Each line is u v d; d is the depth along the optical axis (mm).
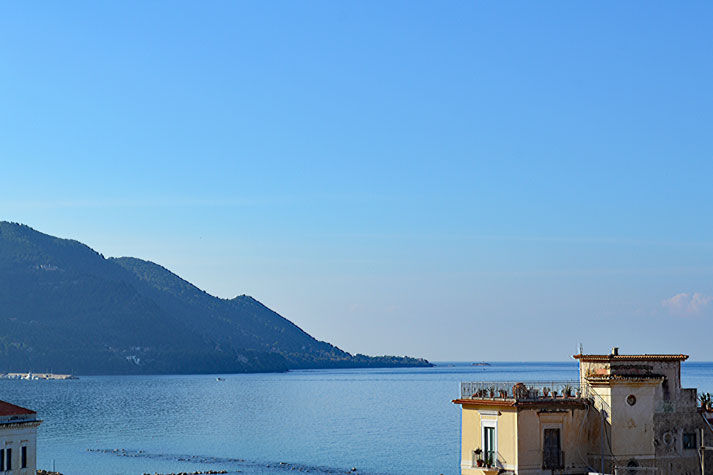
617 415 72125
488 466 70625
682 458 74562
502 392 73125
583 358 75812
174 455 194375
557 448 71438
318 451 198125
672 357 75625
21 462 98812
